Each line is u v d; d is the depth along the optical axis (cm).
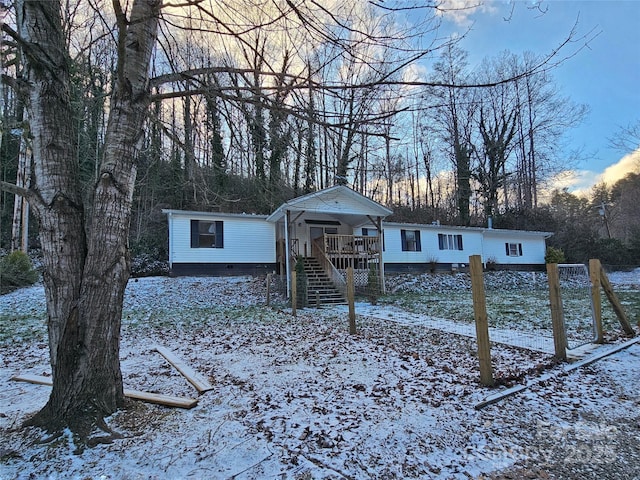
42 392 373
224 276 1555
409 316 903
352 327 684
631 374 413
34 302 1025
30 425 272
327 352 539
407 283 1669
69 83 298
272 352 540
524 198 2953
